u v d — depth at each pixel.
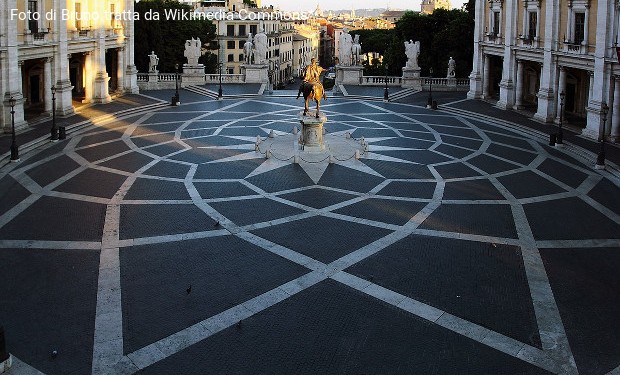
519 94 61.38
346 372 16.09
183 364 16.31
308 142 41.84
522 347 17.42
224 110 61.69
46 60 51.16
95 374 15.78
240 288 20.81
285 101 69.50
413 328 18.38
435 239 25.78
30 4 48.06
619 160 39.84
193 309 19.28
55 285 20.77
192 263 22.84
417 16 86.94
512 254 24.36
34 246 24.17
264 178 35.00
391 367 16.36
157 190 32.28
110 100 63.28
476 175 36.88
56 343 17.16
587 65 48.16
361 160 39.91
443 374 16.06
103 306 19.36
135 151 41.62
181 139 46.09
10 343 17.09
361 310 19.44
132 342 17.31
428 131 51.75
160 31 85.00
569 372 16.25
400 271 22.44
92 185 32.97
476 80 70.06
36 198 30.44
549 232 27.03
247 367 16.23
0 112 43.84
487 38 67.44
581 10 48.62
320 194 32.03
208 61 101.88
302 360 16.61
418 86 78.06
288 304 19.73
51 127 47.19
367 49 145.62
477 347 17.39
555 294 20.86
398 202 30.94
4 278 21.23
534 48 56.25
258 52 80.19
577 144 45.12
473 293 20.78
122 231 26.05
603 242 25.91
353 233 26.27
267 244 24.83
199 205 29.83
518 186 34.59
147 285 20.94
